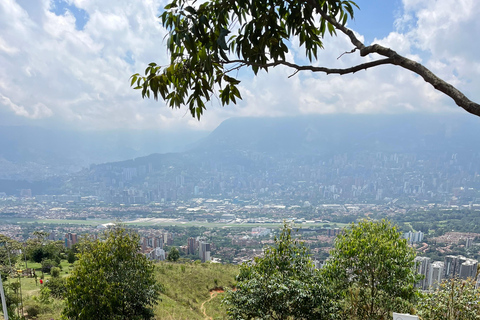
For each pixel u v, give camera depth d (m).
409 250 7.02
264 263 6.06
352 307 5.90
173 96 1.76
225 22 1.71
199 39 1.48
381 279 6.68
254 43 1.74
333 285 6.83
